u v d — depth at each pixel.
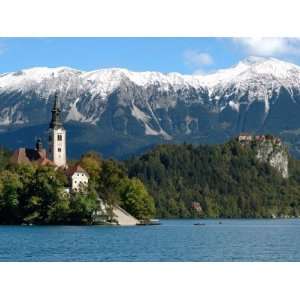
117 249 140.50
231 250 141.38
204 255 129.75
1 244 149.50
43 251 134.25
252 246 153.88
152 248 144.38
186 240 173.25
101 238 172.00
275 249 144.50
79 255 127.00
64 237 172.75
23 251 134.00
